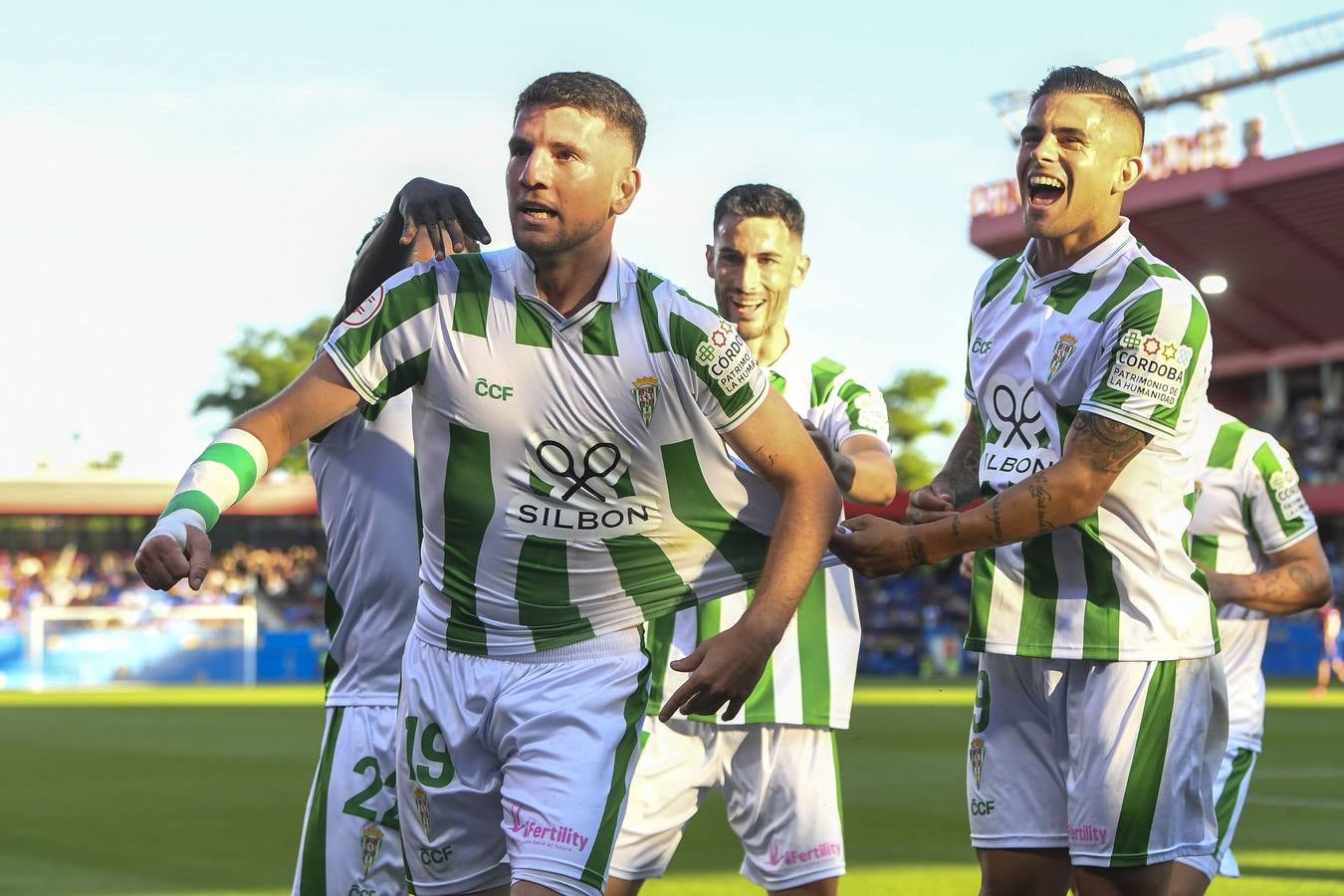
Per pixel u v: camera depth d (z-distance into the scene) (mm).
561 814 6133
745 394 6098
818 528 6164
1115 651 7465
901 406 105188
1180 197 65438
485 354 6129
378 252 7305
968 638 7871
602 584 6418
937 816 17828
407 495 7516
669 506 6344
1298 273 67562
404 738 6645
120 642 63750
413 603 7461
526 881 6078
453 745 6508
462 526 6371
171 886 13000
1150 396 7176
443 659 6574
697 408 6172
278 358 102750
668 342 6090
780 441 6164
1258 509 11031
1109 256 7457
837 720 9375
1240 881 12969
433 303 6148
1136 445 7191
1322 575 10875
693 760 9375
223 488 5852
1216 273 69438
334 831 7410
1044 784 7789
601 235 6039
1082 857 7535
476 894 6668
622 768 6320
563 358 6109
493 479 6270
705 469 6305
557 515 6281
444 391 6188
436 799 6566
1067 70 7508
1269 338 73625
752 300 9602
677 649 9320
